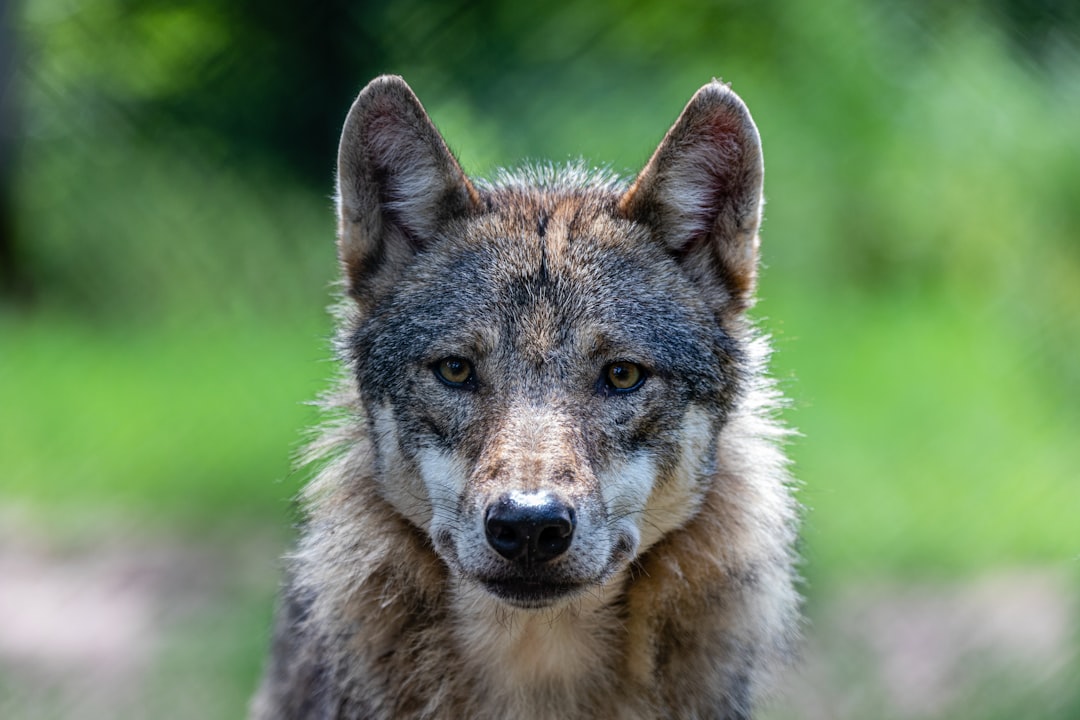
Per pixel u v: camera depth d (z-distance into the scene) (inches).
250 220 691.4
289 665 312.2
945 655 435.2
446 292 252.4
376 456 259.1
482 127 574.2
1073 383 743.1
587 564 228.2
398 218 267.6
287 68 565.9
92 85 625.0
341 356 275.6
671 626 259.6
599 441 238.2
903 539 555.5
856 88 807.7
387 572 260.5
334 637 264.8
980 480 609.9
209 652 438.6
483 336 243.9
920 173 886.4
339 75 560.1
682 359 251.0
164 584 503.8
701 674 260.7
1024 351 782.5
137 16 590.9
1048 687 405.1
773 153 861.2
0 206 737.6
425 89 565.3
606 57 684.1
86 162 684.1
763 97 813.2
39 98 654.5
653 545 256.4
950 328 851.4
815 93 820.6
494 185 292.8
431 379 247.4
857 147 859.4
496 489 224.4
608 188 287.1
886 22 717.3
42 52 618.8
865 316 888.3
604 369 245.4
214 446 649.6
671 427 249.0
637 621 257.4
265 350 723.4
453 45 578.9
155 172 670.5
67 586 503.2
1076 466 625.6
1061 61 620.4
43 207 737.0
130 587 499.8
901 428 680.4
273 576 501.4
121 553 540.4
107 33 604.4
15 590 501.4
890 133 848.9
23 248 767.7
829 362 793.6
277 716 320.5
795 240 945.5
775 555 269.0
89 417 676.7
